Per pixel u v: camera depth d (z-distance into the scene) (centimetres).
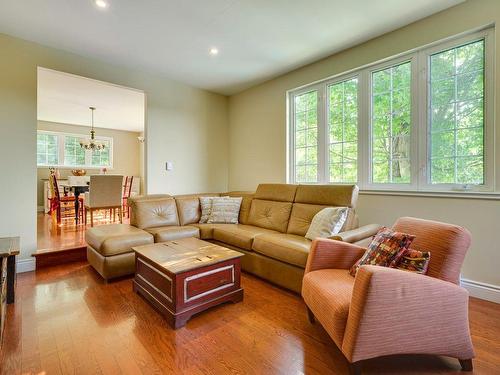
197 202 379
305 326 187
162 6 230
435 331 136
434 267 150
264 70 370
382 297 126
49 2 224
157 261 204
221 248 240
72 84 404
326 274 179
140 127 762
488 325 184
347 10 237
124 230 294
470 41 233
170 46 302
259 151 427
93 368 144
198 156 441
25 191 288
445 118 249
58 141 694
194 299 194
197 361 150
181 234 311
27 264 290
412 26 259
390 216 279
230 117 479
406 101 274
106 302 221
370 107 300
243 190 455
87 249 306
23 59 285
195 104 436
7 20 251
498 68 216
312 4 228
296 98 381
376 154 297
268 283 265
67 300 224
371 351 129
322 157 347
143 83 375
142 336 174
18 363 147
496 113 218
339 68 318
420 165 262
